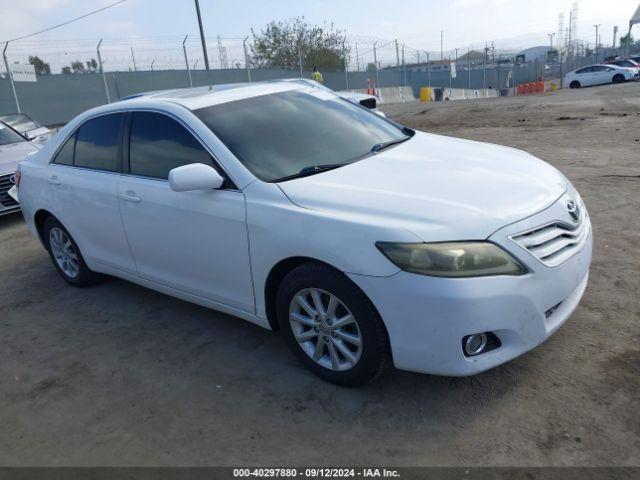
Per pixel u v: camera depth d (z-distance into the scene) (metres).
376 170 3.27
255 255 3.17
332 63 45.97
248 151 3.42
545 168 3.51
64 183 4.54
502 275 2.59
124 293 4.84
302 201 3.01
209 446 2.78
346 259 2.73
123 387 3.38
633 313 3.56
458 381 3.06
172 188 3.16
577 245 2.99
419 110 21.61
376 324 2.77
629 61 37.41
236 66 26.83
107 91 23.80
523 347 2.72
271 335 3.82
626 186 6.52
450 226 2.63
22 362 3.82
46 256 6.13
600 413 2.70
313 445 2.71
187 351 3.72
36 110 22.66
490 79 48.59
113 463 2.73
